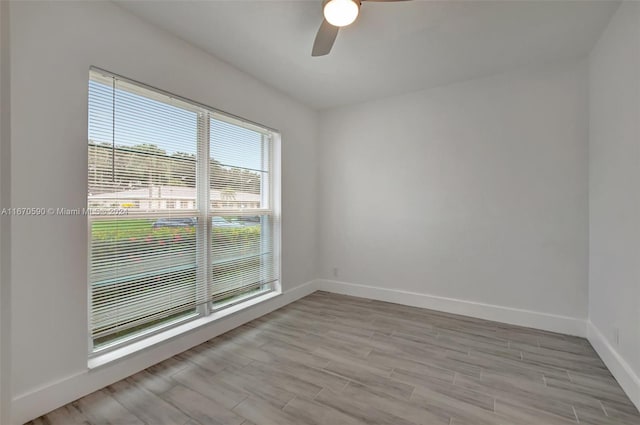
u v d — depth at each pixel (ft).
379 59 8.40
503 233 9.32
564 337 8.21
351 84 10.12
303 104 12.03
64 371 5.33
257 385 5.99
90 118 5.89
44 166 5.10
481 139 9.62
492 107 9.43
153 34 6.75
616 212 6.28
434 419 5.03
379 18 6.50
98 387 5.78
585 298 8.20
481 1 5.94
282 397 5.61
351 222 12.28
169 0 5.95
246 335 8.39
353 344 7.83
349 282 12.37
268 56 8.23
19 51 4.80
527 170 8.94
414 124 10.81
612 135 6.49
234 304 9.41
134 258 6.62
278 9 6.26
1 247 4.06
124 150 6.42
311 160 12.63
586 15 6.40
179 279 7.60
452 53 8.06
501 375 6.36
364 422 4.96
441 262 10.38
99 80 6.05
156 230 7.06
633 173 5.52
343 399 5.56
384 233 11.53
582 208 8.21
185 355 7.21
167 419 5.02
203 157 8.22
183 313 8.05
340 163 12.50
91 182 5.91
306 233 12.37
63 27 5.32
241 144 9.48
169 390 5.82
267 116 10.13
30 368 4.94
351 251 12.30
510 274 9.23
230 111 8.70
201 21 6.67
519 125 9.03
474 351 7.43
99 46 5.82
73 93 5.46
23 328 4.87
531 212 8.90
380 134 11.53
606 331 6.82
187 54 7.49
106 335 6.14
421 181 10.71
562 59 8.36
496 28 6.89
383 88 10.47
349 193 12.30
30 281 4.95
